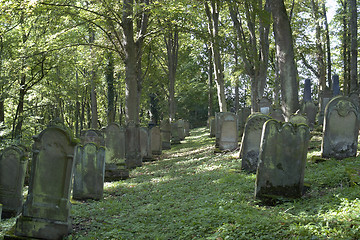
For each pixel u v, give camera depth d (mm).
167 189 10703
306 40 32125
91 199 10273
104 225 7148
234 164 12859
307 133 7977
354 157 10469
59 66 22859
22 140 18562
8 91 20250
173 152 22938
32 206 6535
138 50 20859
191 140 30172
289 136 7953
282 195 7922
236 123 16906
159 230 6543
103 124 48656
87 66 25141
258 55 22875
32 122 22609
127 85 19906
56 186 6613
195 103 57156
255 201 7750
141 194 10500
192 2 19688
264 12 18000
